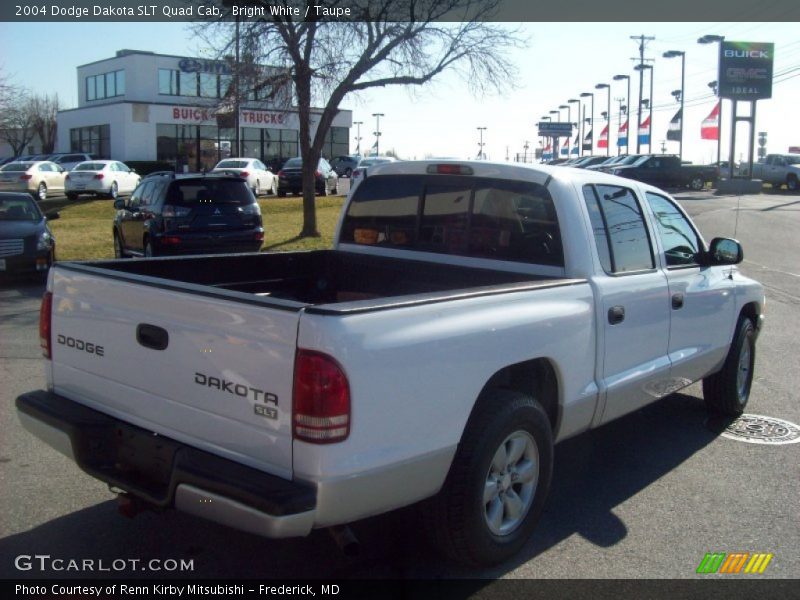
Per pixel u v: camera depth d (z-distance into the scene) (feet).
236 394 11.28
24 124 207.41
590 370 15.23
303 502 10.47
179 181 45.47
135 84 174.09
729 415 22.13
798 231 78.48
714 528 15.25
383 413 11.03
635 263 17.03
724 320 20.38
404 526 14.56
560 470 18.20
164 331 12.16
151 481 12.35
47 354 14.60
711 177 144.56
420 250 17.98
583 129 267.59
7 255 42.60
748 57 134.92
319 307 10.77
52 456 18.47
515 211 16.39
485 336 12.53
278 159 177.68
